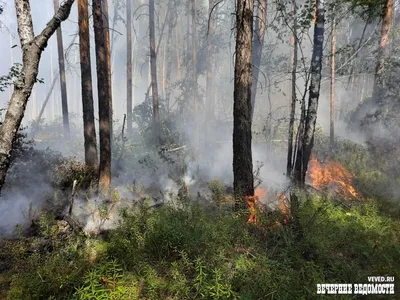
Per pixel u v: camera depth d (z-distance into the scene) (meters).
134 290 3.45
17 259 4.21
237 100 5.73
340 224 5.27
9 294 3.49
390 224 5.46
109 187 7.32
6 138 3.57
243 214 5.30
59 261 3.92
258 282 3.52
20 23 3.71
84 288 3.31
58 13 3.90
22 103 3.67
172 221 4.75
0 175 3.54
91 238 4.80
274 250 4.40
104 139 7.26
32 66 3.71
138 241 4.42
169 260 4.19
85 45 8.16
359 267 4.09
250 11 5.56
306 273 3.81
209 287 3.35
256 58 10.21
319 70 7.48
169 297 3.48
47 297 3.51
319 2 7.45
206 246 4.26
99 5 7.26
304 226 4.86
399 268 4.04
